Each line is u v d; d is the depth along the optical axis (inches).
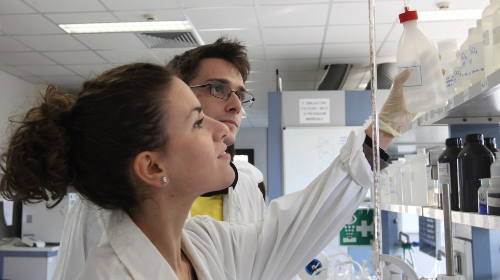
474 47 44.8
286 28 176.6
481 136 51.9
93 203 30.1
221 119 54.5
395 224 109.8
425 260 157.8
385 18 164.1
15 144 28.3
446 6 155.2
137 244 28.0
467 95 42.3
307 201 42.3
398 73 38.0
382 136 40.5
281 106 192.2
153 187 29.5
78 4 152.3
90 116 27.6
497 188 42.4
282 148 189.3
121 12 159.9
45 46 194.1
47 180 28.0
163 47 197.0
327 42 192.1
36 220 200.4
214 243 39.4
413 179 73.6
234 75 56.1
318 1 151.6
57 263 51.9
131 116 27.5
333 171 41.9
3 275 183.2
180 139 29.2
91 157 27.9
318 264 90.7
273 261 42.1
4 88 229.9
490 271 60.1
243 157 440.1
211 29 177.8
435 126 62.9
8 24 169.0
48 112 28.2
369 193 147.4
